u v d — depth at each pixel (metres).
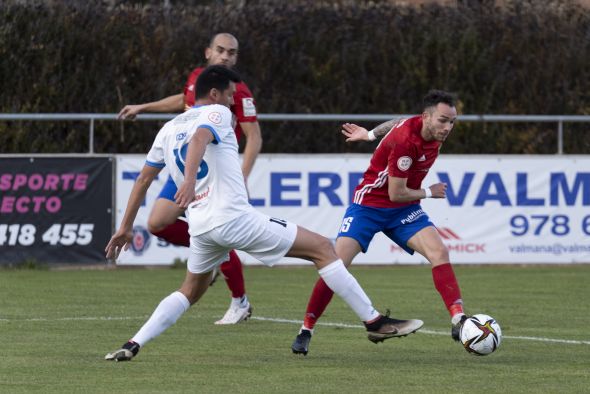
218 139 21.28
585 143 53.94
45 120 49.31
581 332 28.27
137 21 51.97
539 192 46.97
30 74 50.81
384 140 25.03
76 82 51.12
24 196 44.34
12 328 28.11
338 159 45.69
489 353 23.02
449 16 54.97
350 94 53.75
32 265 44.38
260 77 53.06
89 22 51.34
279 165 45.34
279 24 53.53
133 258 45.22
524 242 46.94
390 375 21.22
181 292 22.73
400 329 22.83
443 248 24.77
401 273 44.66
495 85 54.66
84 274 43.09
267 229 21.69
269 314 31.88
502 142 53.69
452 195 46.44
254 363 22.64
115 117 46.19
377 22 54.41
